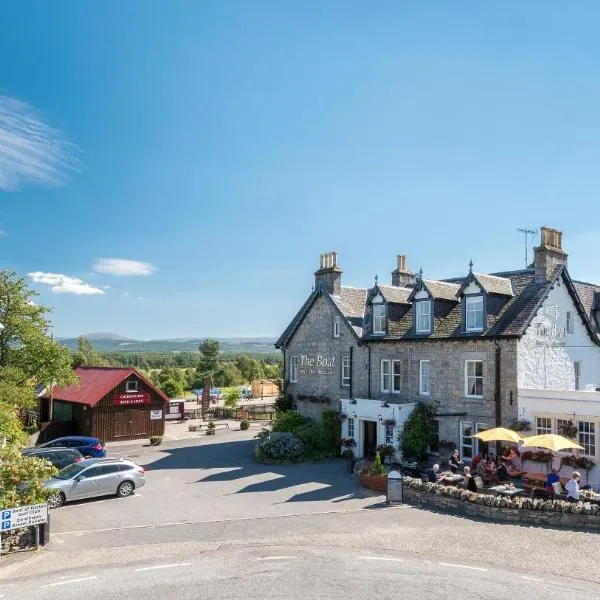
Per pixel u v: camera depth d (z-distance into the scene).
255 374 115.94
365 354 33.47
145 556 16.00
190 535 18.12
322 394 36.28
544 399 24.83
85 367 49.25
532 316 26.48
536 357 27.08
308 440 32.97
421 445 28.66
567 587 13.30
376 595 12.97
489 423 27.03
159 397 43.22
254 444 38.56
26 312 36.72
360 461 29.75
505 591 13.10
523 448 25.00
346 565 14.88
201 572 14.59
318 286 37.22
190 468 30.56
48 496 21.92
